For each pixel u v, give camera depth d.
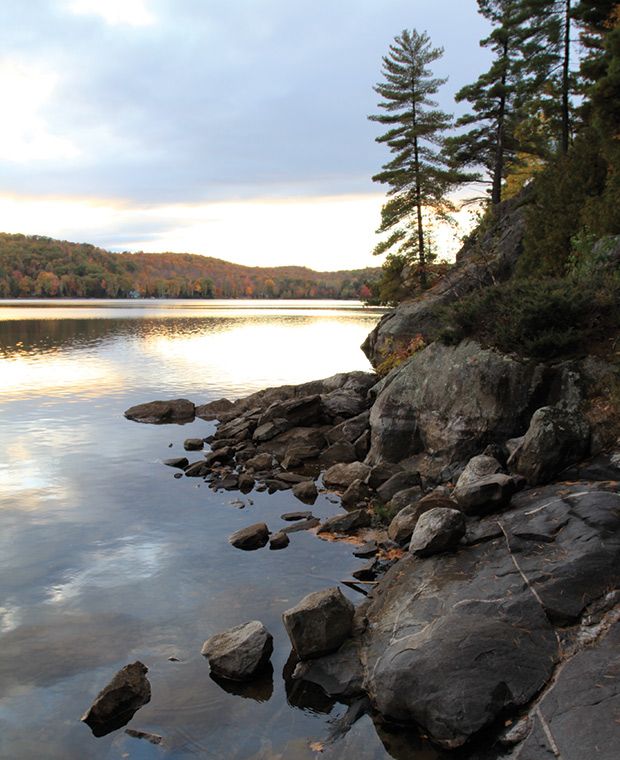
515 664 5.74
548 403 11.73
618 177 18.62
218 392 28.62
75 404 25.31
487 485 9.01
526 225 24.97
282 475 14.90
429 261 44.75
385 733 5.82
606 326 11.78
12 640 7.61
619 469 9.20
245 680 6.79
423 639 6.30
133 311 129.00
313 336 62.84
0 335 60.25
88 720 6.15
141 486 14.38
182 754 5.70
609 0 25.36
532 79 36.78
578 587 6.55
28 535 11.18
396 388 15.07
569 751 4.75
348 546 10.53
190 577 9.41
